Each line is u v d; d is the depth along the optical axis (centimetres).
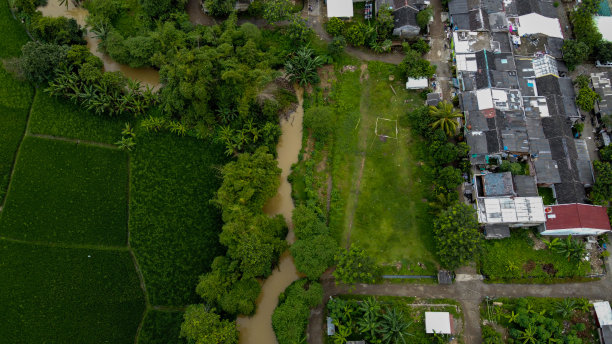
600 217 4794
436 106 5441
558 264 4881
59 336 4866
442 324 4625
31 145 5544
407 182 5312
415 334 4722
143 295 5009
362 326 4525
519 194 4959
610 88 5475
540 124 5297
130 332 4872
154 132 5609
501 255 4931
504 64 5547
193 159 5491
